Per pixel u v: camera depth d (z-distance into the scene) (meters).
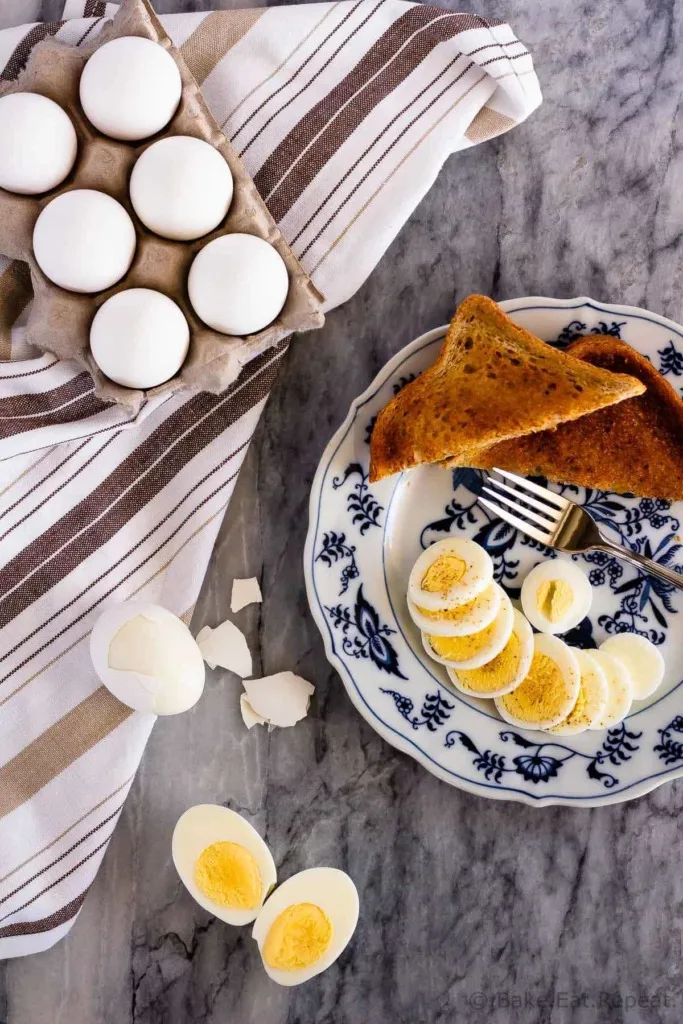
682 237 0.74
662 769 0.73
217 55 0.69
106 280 0.64
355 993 0.75
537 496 0.73
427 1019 0.75
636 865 0.75
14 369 0.68
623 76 0.74
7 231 0.65
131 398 0.65
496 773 0.73
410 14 0.69
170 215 0.63
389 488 0.73
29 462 0.71
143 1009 0.75
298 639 0.75
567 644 0.74
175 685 0.68
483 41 0.68
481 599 0.71
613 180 0.74
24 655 0.72
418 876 0.75
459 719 0.73
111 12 0.70
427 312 0.74
